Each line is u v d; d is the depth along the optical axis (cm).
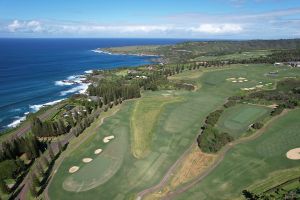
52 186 7381
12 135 11212
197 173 7544
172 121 11431
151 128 10719
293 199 5950
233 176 7262
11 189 7350
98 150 9238
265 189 6594
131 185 7225
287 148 8506
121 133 10450
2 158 8488
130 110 13200
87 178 7656
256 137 9500
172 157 8481
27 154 8831
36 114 13650
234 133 9956
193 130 10481
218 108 13188
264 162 7812
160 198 6631
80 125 10844
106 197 6812
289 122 10556
